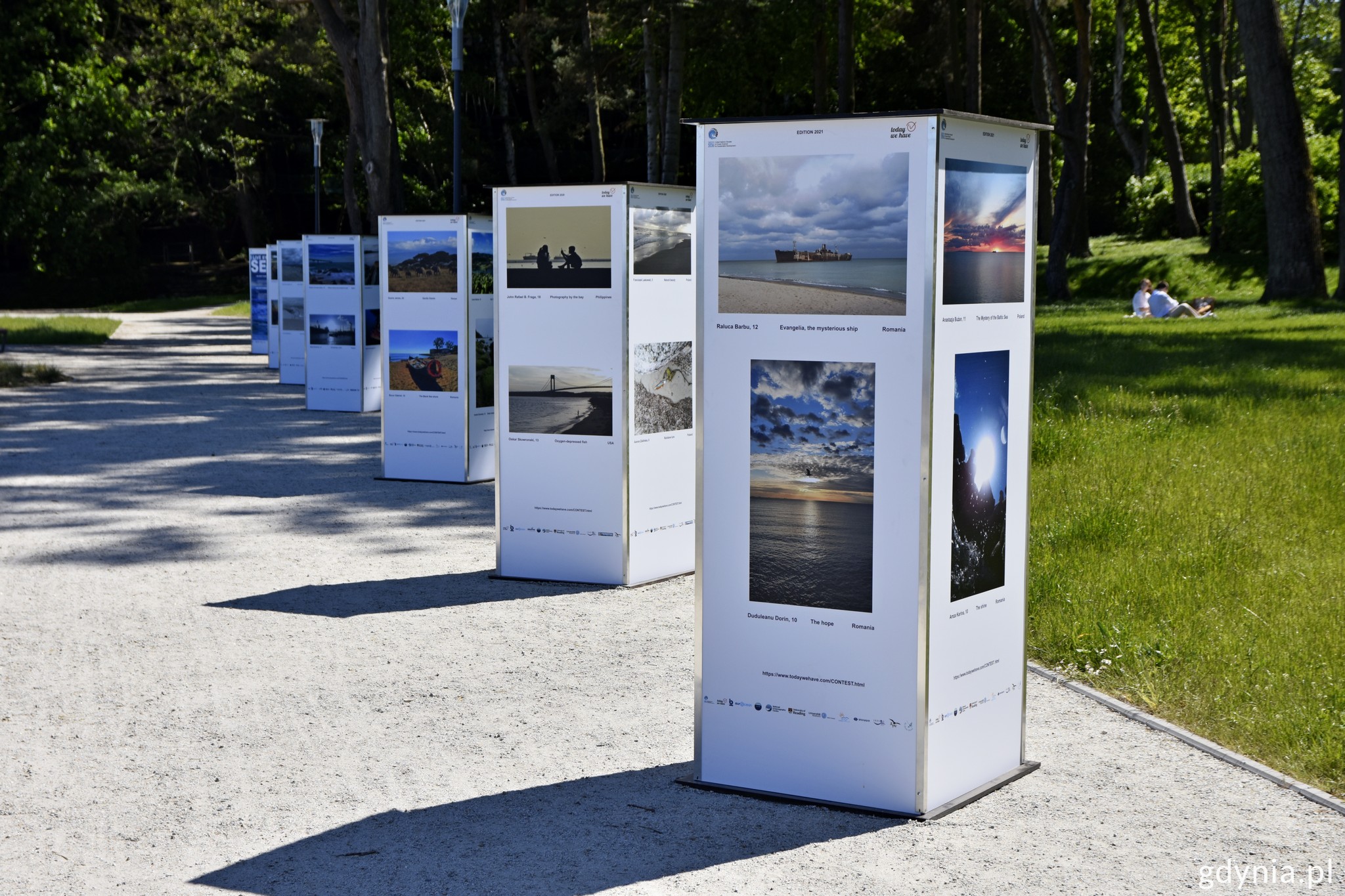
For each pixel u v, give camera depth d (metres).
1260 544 9.03
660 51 42.50
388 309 13.77
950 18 42.22
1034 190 5.37
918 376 4.89
